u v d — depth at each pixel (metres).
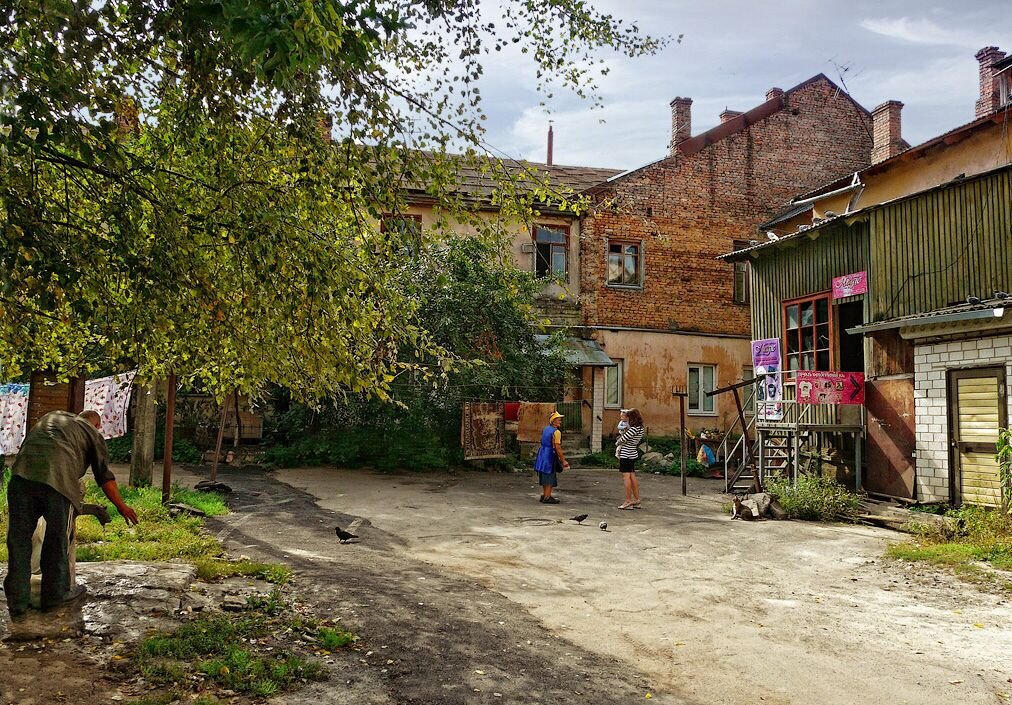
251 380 5.96
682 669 5.16
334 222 5.44
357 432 17.97
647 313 24.27
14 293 4.98
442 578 7.28
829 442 14.66
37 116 4.27
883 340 13.70
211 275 5.21
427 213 17.98
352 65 4.54
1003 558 8.46
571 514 12.23
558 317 23.45
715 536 10.23
